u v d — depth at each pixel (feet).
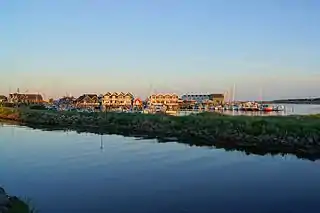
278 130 140.87
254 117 179.01
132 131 193.88
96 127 221.66
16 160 101.76
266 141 135.23
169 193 66.13
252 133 144.97
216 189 69.15
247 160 102.47
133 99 491.31
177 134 172.35
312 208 57.47
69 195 64.64
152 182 74.74
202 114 215.92
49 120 262.67
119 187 70.44
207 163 97.60
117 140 154.10
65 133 187.32
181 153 115.96
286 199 62.39
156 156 109.70
